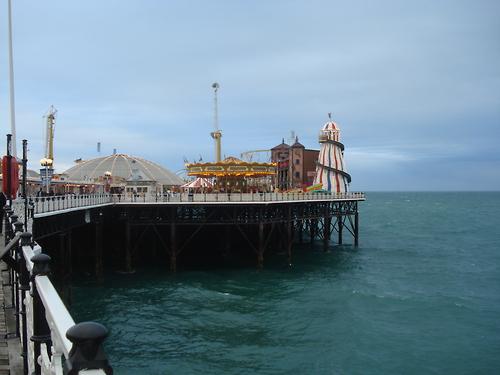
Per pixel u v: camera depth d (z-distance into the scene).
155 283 37.56
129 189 63.88
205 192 49.69
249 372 20.25
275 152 89.94
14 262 7.93
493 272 45.41
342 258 52.81
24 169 19.58
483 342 24.38
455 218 126.25
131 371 20.09
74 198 31.14
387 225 102.81
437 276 42.97
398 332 25.83
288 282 38.53
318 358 21.92
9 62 24.92
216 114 60.34
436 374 20.47
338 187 67.31
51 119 73.19
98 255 38.00
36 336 5.20
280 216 48.47
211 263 47.28
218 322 27.11
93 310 29.50
